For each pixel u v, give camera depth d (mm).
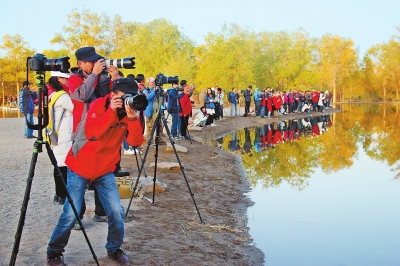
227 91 42812
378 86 81812
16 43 58406
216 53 42844
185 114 15406
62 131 5914
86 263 4438
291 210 8117
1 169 9289
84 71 4898
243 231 6688
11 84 62031
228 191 9031
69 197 3957
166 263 4695
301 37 59875
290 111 36469
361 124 30266
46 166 9719
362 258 5891
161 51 52125
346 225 7266
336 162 14023
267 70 56625
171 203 7305
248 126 26016
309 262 5664
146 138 13477
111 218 4344
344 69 72875
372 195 9492
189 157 12289
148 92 12961
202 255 5180
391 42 76312
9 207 6398
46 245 4922
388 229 7152
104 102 4129
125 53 54438
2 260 4434
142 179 8180
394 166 13375
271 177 11164
